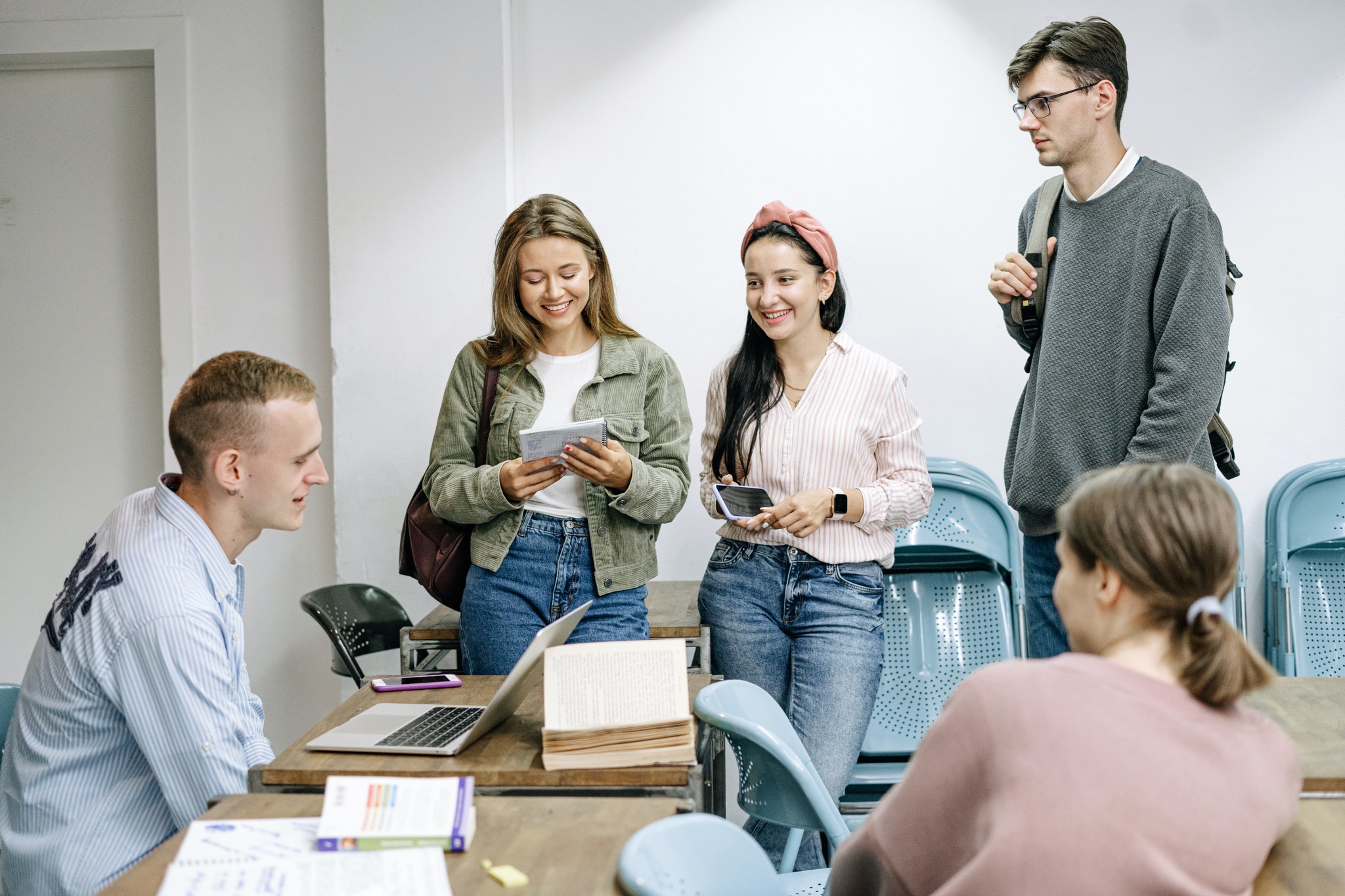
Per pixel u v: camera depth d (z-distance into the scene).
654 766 1.63
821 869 2.02
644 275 3.45
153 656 1.62
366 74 3.36
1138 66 3.30
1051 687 1.14
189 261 3.61
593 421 2.29
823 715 2.50
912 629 3.04
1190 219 2.32
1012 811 1.09
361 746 1.71
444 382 3.38
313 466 1.80
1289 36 3.26
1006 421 3.40
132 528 1.74
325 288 3.60
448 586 2.56
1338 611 3.13
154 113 3.73
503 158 3.35
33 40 3.61
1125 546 1.17
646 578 2.50
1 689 2.04
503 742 1.75
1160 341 2.33
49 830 1.66
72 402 3.81
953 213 3.37
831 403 2.60
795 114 3.38
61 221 3.78
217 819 1.42
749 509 2.54
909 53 3.35
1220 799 1.09
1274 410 3.33
